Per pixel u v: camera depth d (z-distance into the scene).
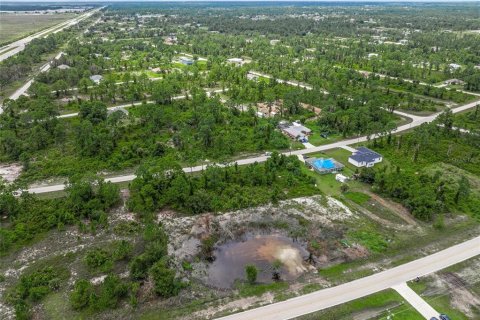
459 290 56.72
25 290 55.91
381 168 94.12
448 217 75.69
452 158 100.75
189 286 58.16
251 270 58.00
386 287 57.16
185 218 75.75
